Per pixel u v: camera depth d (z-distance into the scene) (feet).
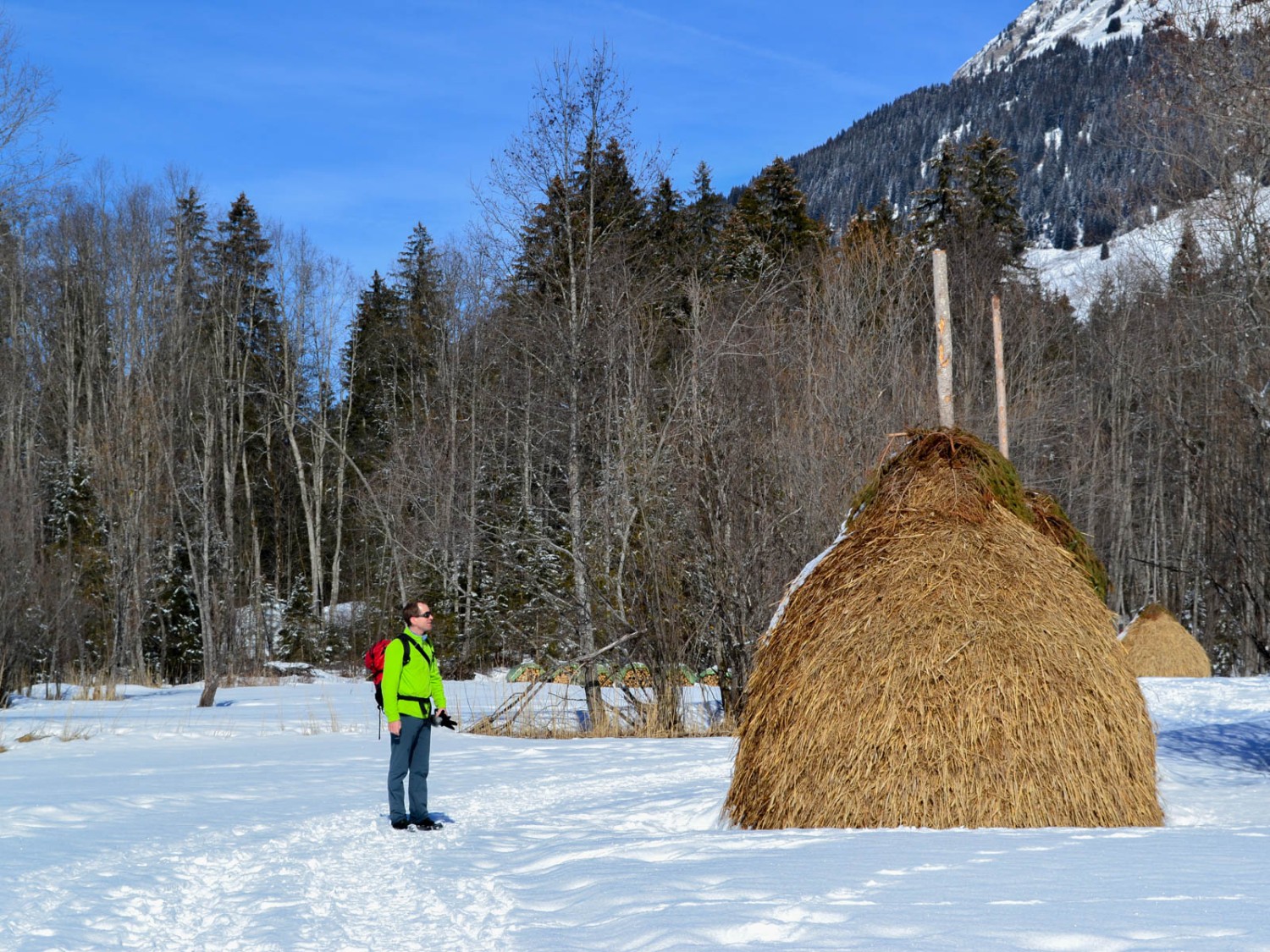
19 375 146.82
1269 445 100.58
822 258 112.16
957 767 26.89
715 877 19.79
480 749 50.98
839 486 67.10
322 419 174.40
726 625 59.31
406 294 200.44
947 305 42.60
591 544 65.92
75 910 20.20
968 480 30.73
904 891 17.19
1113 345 141.69
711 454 61.41
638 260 73.67
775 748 28.81
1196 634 135.54
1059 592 28.89
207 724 66.74
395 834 29.43
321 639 145.48
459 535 119.34
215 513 136.87
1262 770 38.24
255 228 179.11
